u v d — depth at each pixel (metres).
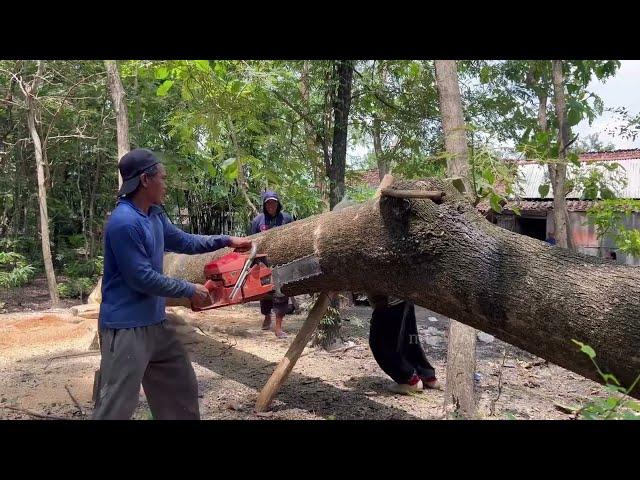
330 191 6.30
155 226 2.89
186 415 3.01
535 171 12.38
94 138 10.53
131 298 2.73
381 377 4.95
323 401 4.29
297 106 6.44
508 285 2.73
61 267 12.25
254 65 5.54
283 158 6.67
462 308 2.97
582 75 5.46
